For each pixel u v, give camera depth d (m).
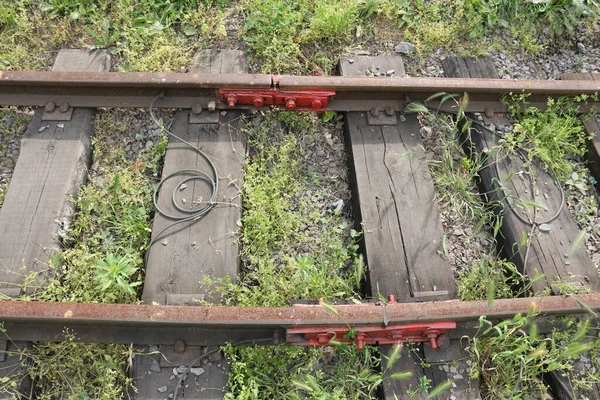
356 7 1.98
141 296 1.43
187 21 1.96
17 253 1.45
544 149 1.67
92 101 1.67
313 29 1.93
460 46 1.98
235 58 1.85
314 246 1.56
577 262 1.52
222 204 1.54
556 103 1.76
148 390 1.32
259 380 1.35
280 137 1.72
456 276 1.52
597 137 1.73
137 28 1.92
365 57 1.88
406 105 1.71
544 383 1.42
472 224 1.62
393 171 1.62
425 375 1.36
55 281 1.42
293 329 1.28
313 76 1.66
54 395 1.34
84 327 1.34
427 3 2.05
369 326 1.30
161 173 1.64
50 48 1.91
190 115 1.67
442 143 1.73
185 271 1.44
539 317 1.42
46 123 1.65
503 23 2.02
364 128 1.69
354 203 1.61
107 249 1.50
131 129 1.71
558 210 1.60
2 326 1.30
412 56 1.94
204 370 1.34
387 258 1.48
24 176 1.56
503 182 1.63
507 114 1.76
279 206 1.58
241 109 1.69
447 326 1.31
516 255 1.53
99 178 1.63
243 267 1.52
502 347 1.39
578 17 2.07
